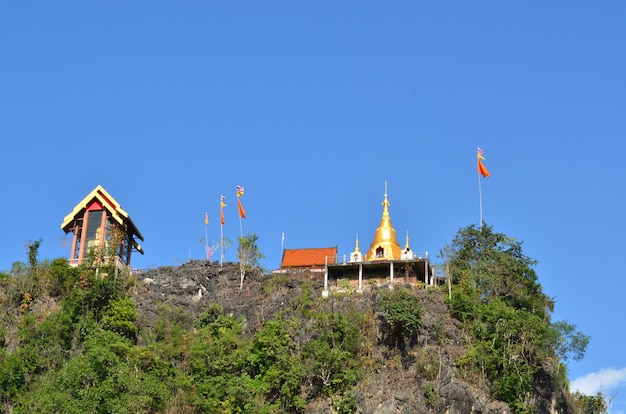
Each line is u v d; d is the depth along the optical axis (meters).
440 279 117.44
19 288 116.50
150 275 126.25
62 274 117.38
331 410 98.56
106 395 92.62
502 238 127.88
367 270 119.00
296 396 99.44
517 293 118.19
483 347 105.00
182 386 100.38
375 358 104.38
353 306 111.06
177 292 123.12
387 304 107.19
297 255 129.38
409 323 105.06
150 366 101.12
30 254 121.12
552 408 105.38
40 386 97.00
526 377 102.12
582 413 113.12
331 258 127.56
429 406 99.25
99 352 96.44
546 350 106.56
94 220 128.50
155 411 95.94
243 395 99.00
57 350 105.19
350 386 100.44
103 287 112.38
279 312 113.25
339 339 105.25
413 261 117.06
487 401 100.00
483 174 133.62
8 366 100.81
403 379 102.25
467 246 127.31
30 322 110.38
